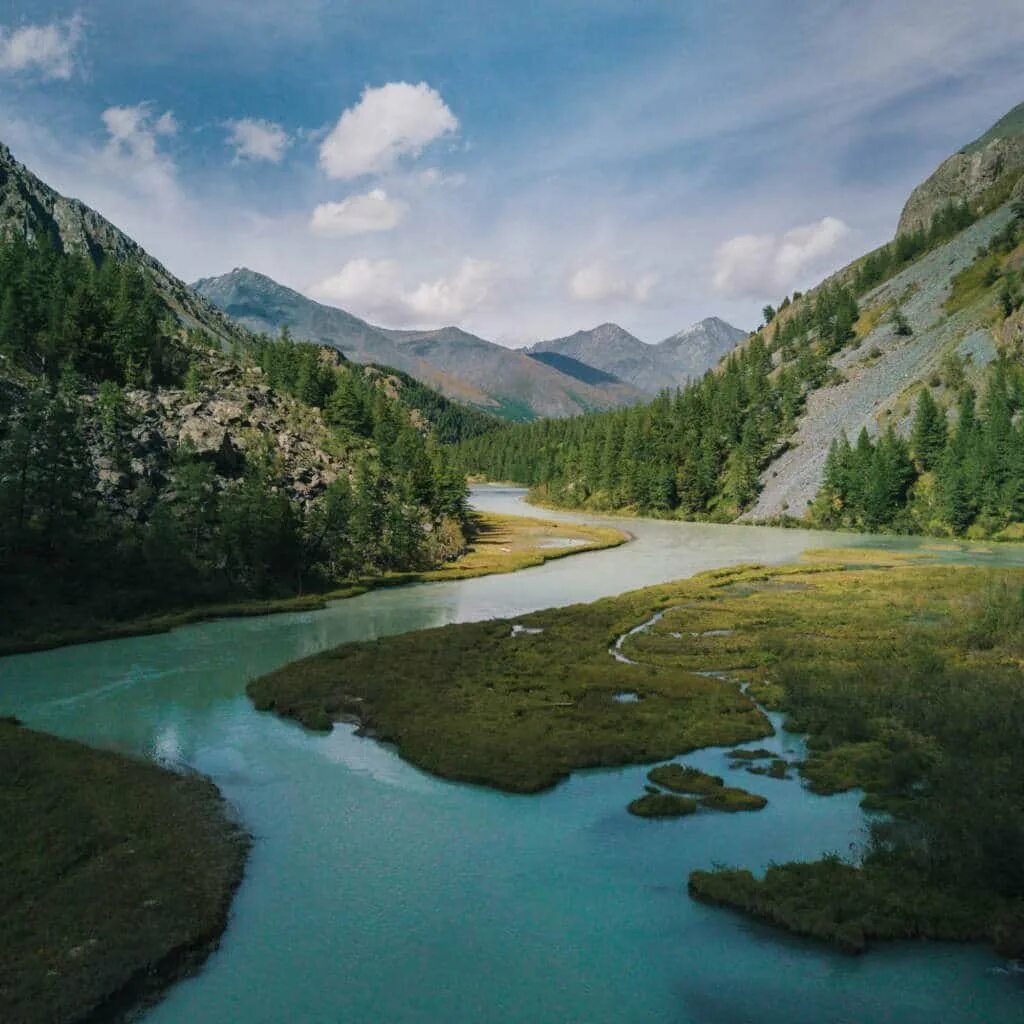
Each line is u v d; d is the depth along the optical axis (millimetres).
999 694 46844
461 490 167750
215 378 159750
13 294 126438
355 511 110500
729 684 53375
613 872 28906
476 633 68750
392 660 59125
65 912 25016
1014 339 179250
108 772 36938
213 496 95562
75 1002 20906
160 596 79312
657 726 45000
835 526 173625
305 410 174250
